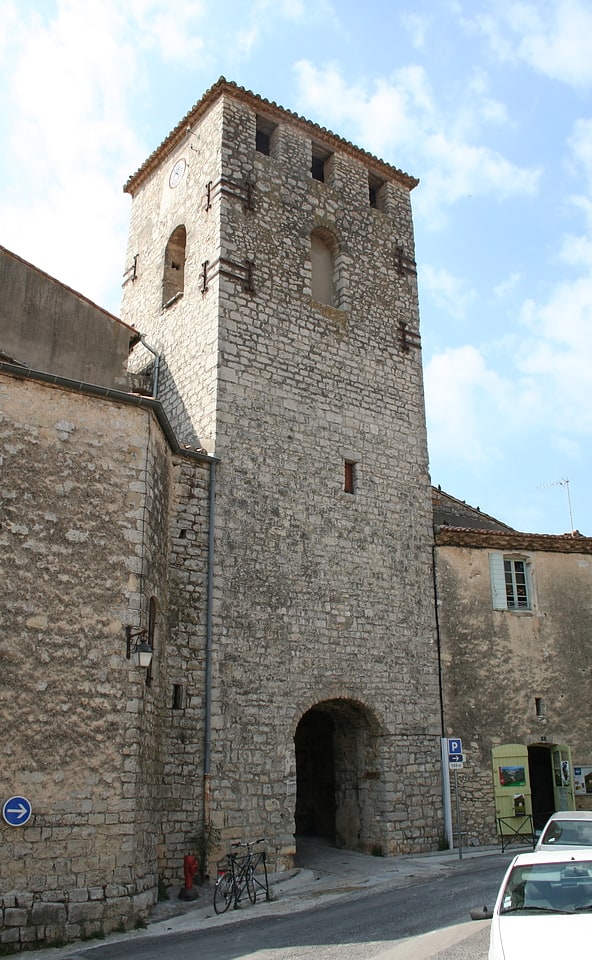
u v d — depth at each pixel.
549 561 21.34
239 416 17.20
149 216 22.53
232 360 17.55
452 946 9.05
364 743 17.91
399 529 19.23
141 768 11.89
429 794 17.83
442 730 18.50
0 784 10.53
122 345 14.87
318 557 17.48
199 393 17.73
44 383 12.36
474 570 20.22
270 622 16.25
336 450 18.67
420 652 18.67
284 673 16.14
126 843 11.24
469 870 14.91
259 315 18.34
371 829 17.36
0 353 13.34
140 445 13.10
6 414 11.91
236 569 16.08
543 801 20.08
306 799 20.75
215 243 18.50
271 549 16.75
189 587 15.30
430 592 19.34
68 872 10.70
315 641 16.84
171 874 13.59
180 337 19.16
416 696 18.27
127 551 12.44
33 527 11.69
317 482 18.05
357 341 20.02
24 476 11.81
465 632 19.53
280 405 18.00
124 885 11.10
